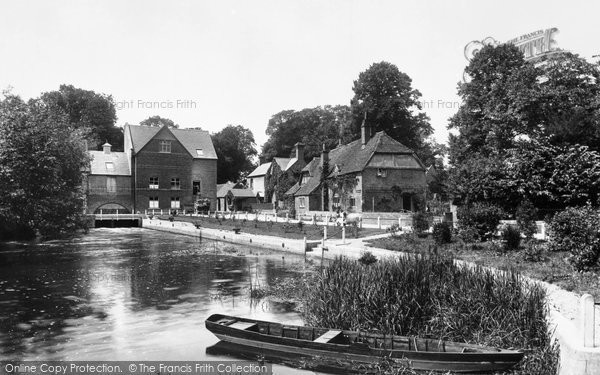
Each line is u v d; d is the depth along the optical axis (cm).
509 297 1134
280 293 1864
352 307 1253
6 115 3538
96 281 2177
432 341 1030
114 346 1228
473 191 3341
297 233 3803
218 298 1792
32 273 2412
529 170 3130
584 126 3203
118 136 10194
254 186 9875
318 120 10838
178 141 7675
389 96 7512
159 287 2023
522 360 954
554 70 3806
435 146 9106
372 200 5412
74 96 9800
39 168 3628
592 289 1393
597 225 1675
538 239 2477
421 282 1259
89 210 7181
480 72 4362
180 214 7119
